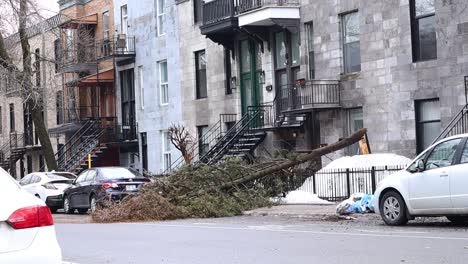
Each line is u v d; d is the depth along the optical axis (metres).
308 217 23.58
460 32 29.11
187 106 45.50
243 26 38.00
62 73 53.53
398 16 31.64
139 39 50.22
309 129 35.91
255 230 19.64
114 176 30.69
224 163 28.61
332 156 34.44
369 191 28.84
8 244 8.75
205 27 40.50
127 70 52.22
